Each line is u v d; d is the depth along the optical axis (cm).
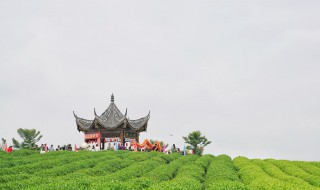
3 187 3041
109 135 7994
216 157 7706
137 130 8206
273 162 6475
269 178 3884
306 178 4525
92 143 8175
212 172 4750
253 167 5278
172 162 5909
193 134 9719
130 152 7112
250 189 2983
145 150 7994
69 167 4650
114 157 6144
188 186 3100
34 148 8775
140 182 3269
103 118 8156
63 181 3197
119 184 2945
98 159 5578
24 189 2891
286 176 4322
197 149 9644
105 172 4600
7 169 4181
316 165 6375
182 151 8531
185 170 4859
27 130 9306
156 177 4225
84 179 3281
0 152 6400
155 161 5803
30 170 4412
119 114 8256
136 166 5019
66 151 6919
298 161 6675
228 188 2952
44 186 2919
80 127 8281
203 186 3953
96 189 2722
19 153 6419
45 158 5747
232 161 7181
